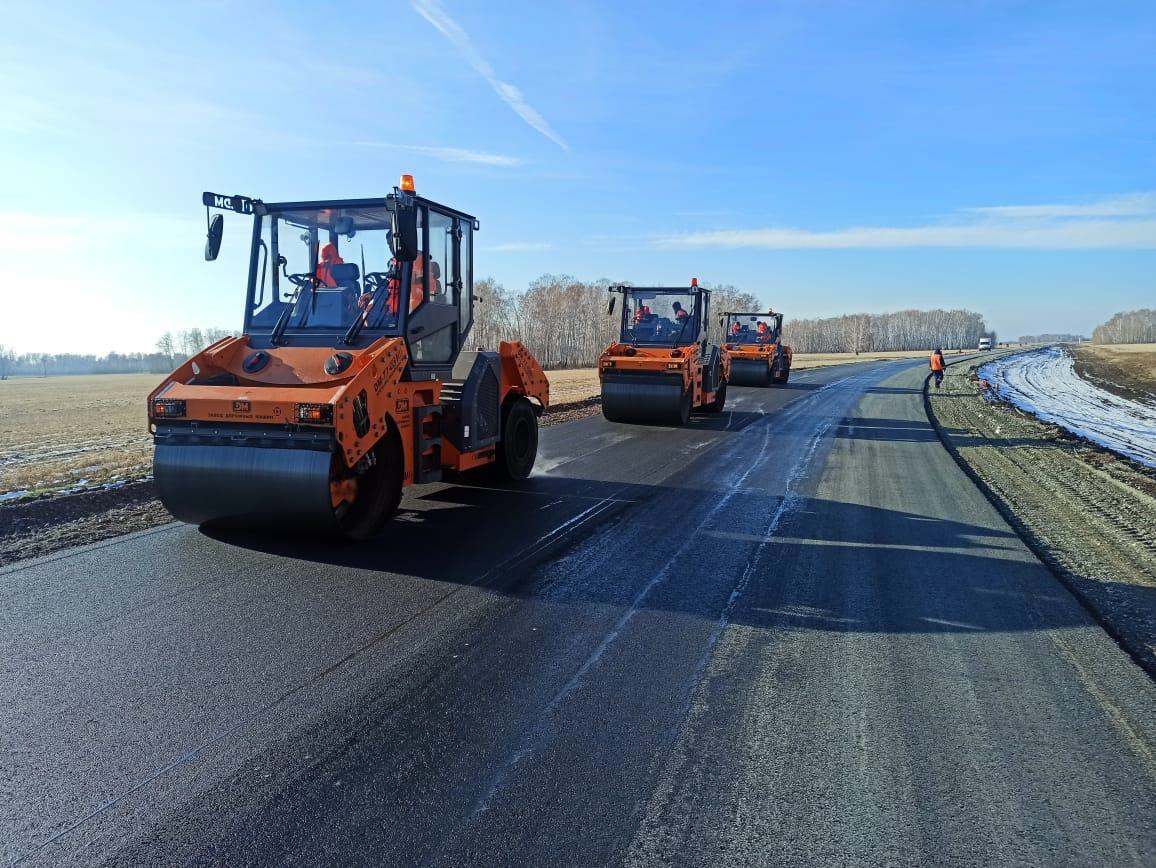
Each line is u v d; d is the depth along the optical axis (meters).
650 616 4.48
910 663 3.90
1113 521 7.12
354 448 5.46
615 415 13.99
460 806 2.65
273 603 4.59
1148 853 2.46
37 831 2.49
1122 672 3.83
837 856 2.42
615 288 14.73
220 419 5.46
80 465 9.99
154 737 3.08
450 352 7.27
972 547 6.08
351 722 3.22
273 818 2.58
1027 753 3.06
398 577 5.10
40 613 4.37
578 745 3.06
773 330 26.97
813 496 7.97
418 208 6.57
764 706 3.42
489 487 8.18
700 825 2.57
